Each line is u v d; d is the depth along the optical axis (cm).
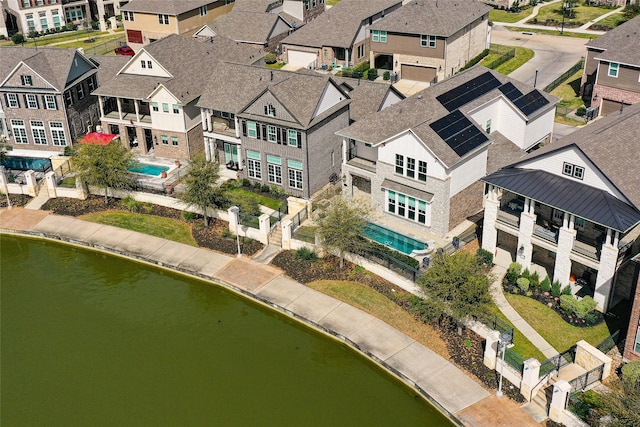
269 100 5284
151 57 6072
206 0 9300
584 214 3766
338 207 4553
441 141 4588
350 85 5966
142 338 4262
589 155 3872
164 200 5541
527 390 3434
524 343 3788
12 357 4128
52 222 5497
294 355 4056
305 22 9531
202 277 4725
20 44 10000
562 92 7194
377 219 5081
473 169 4794
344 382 3831
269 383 3847
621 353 3659
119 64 6819
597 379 3475
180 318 4431
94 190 5819
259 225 4947
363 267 4578
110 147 5528
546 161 4150
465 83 5341
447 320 4022
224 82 5809
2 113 6431
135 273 4925
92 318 4472
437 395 3547
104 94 6209
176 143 6153
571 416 3222
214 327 4328
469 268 3831
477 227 4872
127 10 9169
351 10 8362
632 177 3875
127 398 3775
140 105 6606
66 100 6291
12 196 5906
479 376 3634
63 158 6103
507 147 5269
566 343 3775
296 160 5375
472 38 7938
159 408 3694
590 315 3919
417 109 4988
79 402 3756
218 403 3716
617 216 3669
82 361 4078
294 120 5206
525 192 4059
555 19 9656
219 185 5431
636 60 6159
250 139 5553
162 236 5206
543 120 5550
